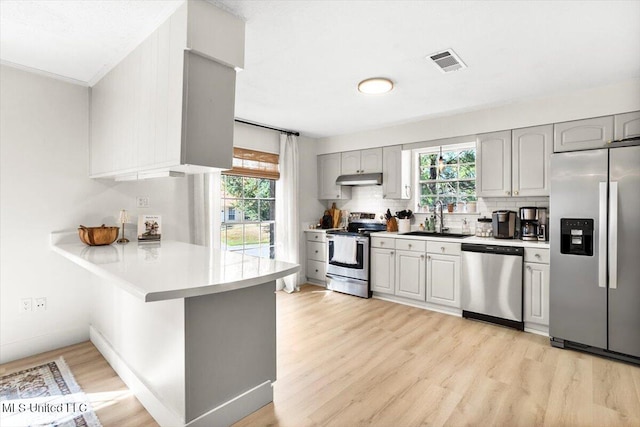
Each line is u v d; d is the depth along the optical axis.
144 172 2.28
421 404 2.00
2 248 2.52
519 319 3.20
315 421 1.84
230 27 1.88
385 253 4.23
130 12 1.83
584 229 2.72
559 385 2.21
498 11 1.87
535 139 3.36
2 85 2.50
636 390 2.15
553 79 2.85
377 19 1.95
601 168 2.64
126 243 2.85
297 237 4.87
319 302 4.15
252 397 1.90
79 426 1.79
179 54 1.75
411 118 4.12
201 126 1.81
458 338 3.01
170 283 1.42
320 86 3.04
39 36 2.09
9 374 2.34
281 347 2.81
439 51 2.35
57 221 2.75
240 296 1.86
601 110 3.00
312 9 1.85
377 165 4.65
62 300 2.79
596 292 2.66
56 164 2.75
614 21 1.95
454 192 4.38
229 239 4.25
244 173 4.30
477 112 3.75
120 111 2.39
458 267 3.62
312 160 5.32
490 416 1.88
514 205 3.75
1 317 2.52
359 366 2.47
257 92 3.21
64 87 2.80
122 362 2.26
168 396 1.76
